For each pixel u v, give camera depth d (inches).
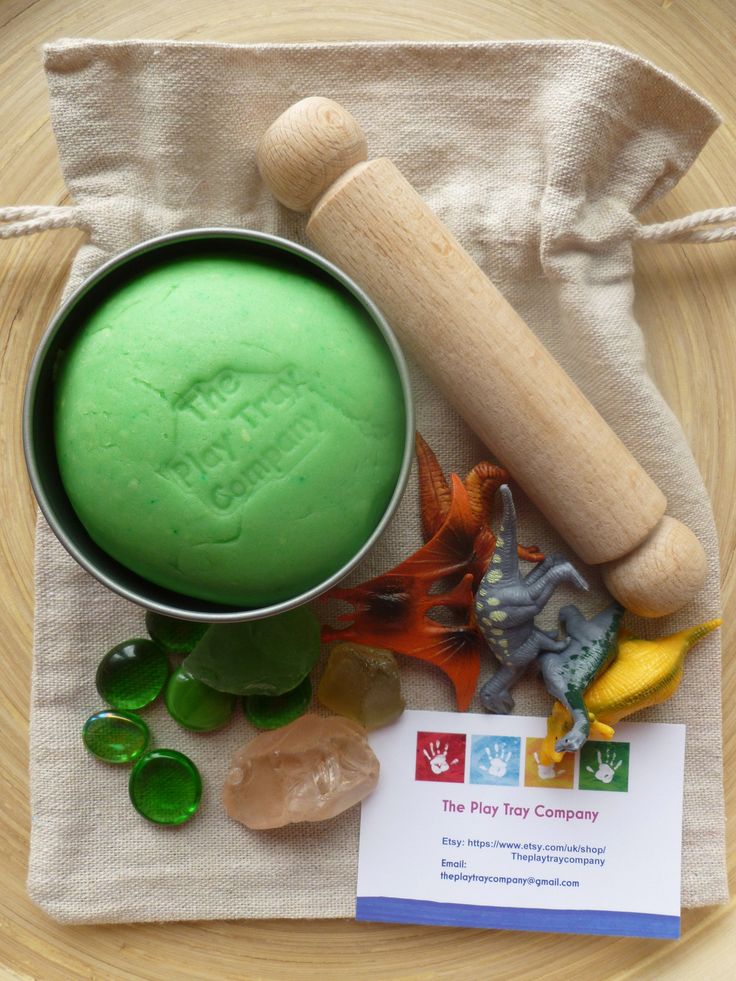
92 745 9.4
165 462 7.1
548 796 9.7
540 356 8.6
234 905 9.6
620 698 9.1
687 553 8.8
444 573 9.3
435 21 10.0
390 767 9.7
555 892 9.6
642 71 9.1
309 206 8.8
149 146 9.2
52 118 9.1
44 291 10.0
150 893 9.6
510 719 9.7
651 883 9.7
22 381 9.9
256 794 9.5
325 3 10.0
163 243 7.5
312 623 9.2
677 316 10.2
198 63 9.0
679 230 9.5
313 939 10.0
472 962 10.0
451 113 9.5
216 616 7.1
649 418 9.5
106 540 7.5
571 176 9.2
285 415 7.1
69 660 9.6
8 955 9.9
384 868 9.6
